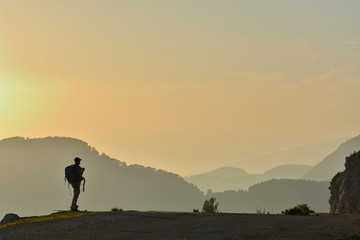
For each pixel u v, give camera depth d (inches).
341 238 852.0
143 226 963.3
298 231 921.5
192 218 1087.0
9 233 896.9
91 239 829.2
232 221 1051.9
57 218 1074.7
